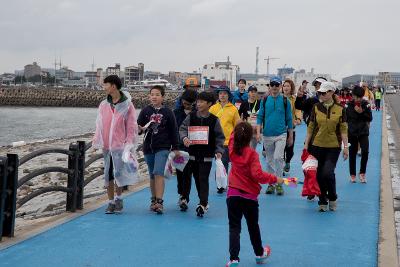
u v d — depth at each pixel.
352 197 9.94
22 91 119.69
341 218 8.30
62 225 7.68
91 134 40.88
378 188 10.86
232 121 10.17
